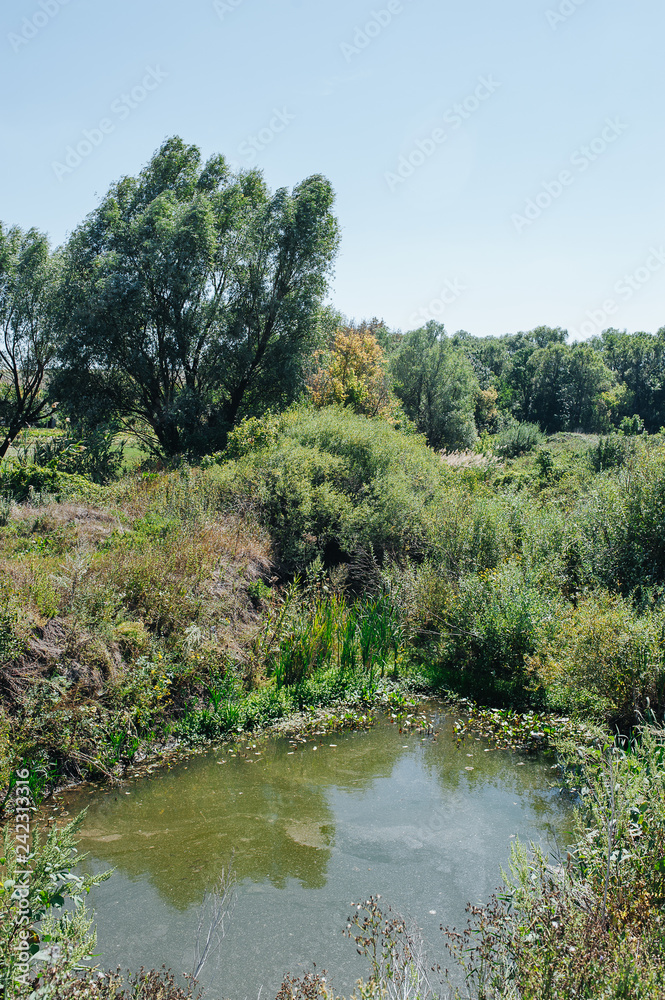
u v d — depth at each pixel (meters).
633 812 4.23
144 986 3.66
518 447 33.59
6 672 6.66
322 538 12.84
